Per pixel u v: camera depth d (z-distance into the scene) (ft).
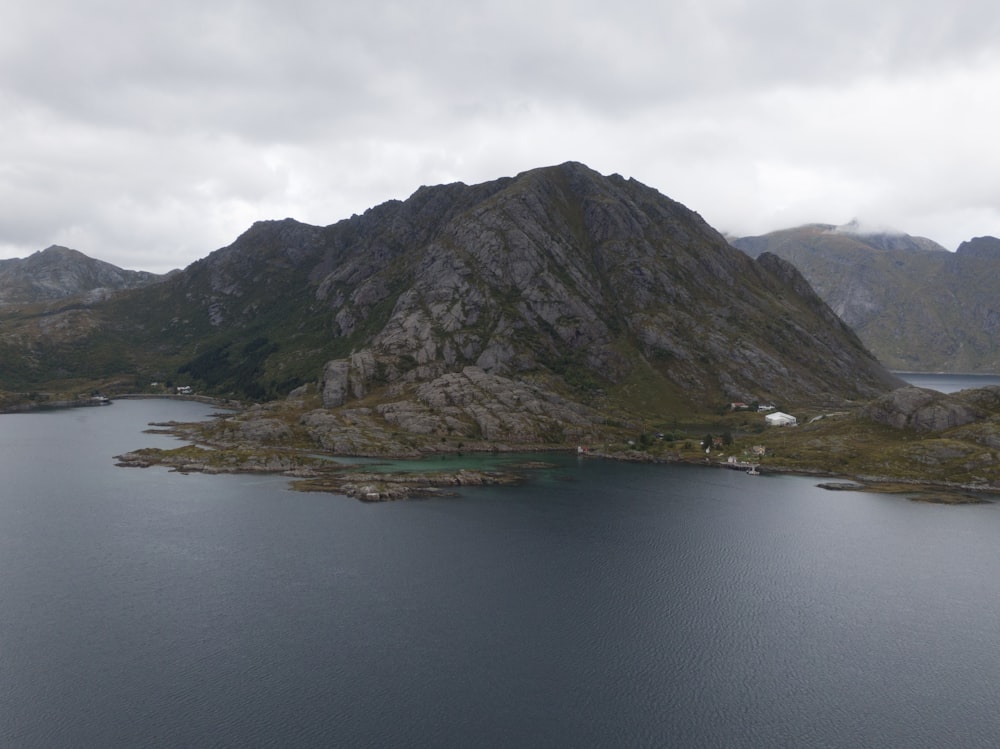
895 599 345.51
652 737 225.97
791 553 417.49
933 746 224.53
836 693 255.70
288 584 346.33
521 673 264.11
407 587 347.15
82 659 265.13
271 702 239.09
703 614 323.57
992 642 299.17
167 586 339.77
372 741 219.00
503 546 419.95
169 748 213.46
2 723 224.74
